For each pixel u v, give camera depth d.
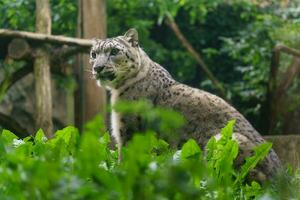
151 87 10.25
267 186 6.77
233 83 20.53
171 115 3.92
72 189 3.94
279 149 12.00
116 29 19.59
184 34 22.05
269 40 20.06
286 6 21.84
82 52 14.35
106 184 4.27
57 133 7.75
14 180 4.45
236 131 9.48
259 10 21.77
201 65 19.53
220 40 22.03
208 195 5.47
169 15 19.23
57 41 13.82
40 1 14.29
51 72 15.26
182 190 3.85
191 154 6.64
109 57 10.27
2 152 6.08
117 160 8.92
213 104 9.94
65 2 17.88
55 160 5.26
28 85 20.81
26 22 17.62
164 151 7.33
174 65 21.45
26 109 20.69
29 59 13.99
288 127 17.67
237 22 21.92
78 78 15.18
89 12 14.91
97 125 4.37
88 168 4.34
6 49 14.78
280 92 17.08
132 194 3.92
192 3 19.81
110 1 19.56
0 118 14.62
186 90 10.20
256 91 18.92
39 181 3.98
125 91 10.26
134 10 20.03
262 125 17.31
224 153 6.82
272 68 17.00
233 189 6.92
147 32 20.27
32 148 7.01
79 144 5.49
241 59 20.23
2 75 18.31
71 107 20.83
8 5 17.42
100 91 14.71
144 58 10.43
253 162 7.11
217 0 20.44
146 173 4.10
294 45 19.67
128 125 9.80
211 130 9.73
